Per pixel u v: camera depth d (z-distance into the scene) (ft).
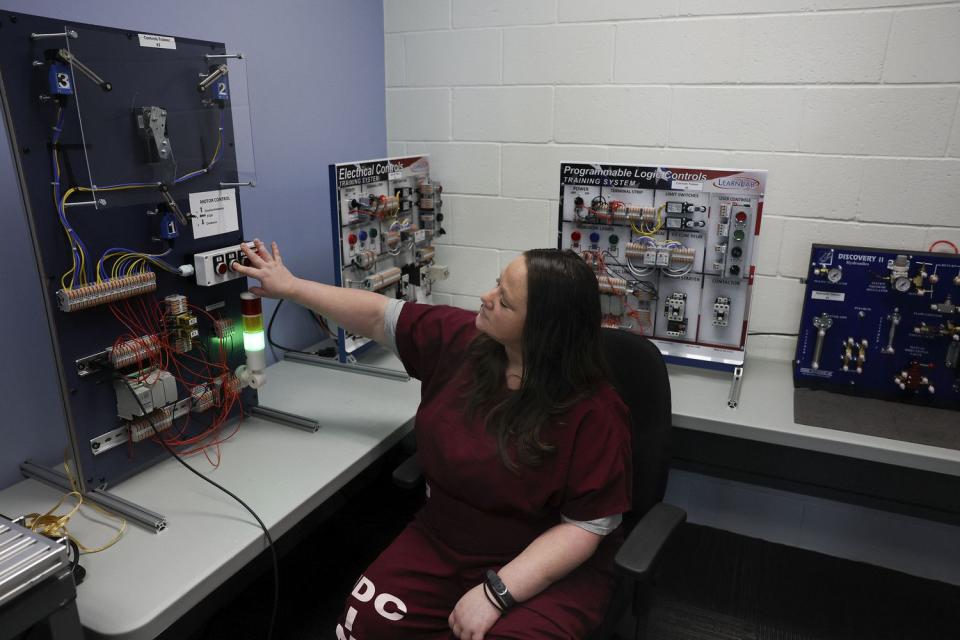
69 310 3.99
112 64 4.11
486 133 7.69
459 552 4.42
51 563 3.00
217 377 5.14
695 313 6.30
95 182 4.09
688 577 6.74
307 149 6.93
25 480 4.65
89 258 4.12
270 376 6.43
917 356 5.79
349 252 6.09
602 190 6.29
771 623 6.18
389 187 6.72
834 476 6.89
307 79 6.79
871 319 5.87
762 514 7.30
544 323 4.03
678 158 6.91
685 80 6.66
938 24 5.71
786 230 6.66
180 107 4.61
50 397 4.82
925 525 6.68
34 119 3.75
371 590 4.36
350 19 7.29
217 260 4.83
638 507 4.78
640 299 6.45
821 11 6.03
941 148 5.97
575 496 4.02
